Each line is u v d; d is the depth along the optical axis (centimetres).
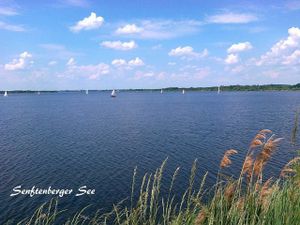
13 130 8875
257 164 877
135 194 3444
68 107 19138
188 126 9175
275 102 19675
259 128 8312
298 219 729
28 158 5284
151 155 5366
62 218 2825
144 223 789
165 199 2964
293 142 1007
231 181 884
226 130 8181
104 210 3002
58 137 7525
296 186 848
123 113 14138
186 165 4566
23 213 2947
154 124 9850
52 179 4103
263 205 784
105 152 5691
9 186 3797
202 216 765
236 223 755
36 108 18600
